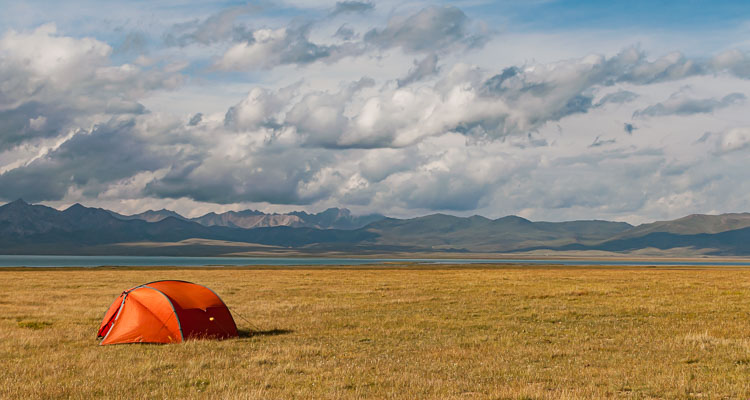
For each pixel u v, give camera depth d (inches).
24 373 673.6
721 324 1065.5
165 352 816.9
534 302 1494.8
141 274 3380.9
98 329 1056.2
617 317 1192.8
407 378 636.1
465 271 3922.2
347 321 1152.2
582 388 590.6
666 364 716.0
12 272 3794.3
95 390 593.9
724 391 574.2
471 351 810.8
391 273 3501.5
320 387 601.0
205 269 4918.8
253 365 716.7
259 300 1592.0
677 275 2925.7
